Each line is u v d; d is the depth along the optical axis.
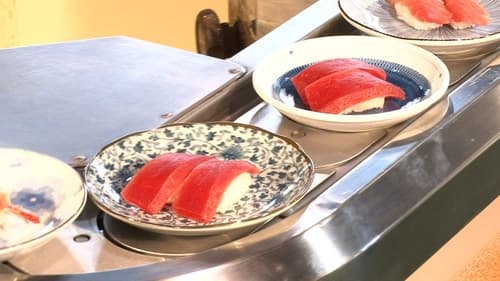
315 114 0.81
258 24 1.33
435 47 0.96
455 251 0.88
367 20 1.03
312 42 0.94
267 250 0.67
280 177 0.74
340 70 0.87
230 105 0.88
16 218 0.67
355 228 0.71
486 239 0.95
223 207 0.71
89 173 0.73
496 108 0.89
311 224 0.71
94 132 0.81
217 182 0.70
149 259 0.67
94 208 0.72
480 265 0.94
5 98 0.87
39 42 1.95
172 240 0.69
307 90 0.86
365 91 0.84
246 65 0.95
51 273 0.65
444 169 0.80
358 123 0.81
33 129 0.81
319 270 0.67
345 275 0.68
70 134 0.81
